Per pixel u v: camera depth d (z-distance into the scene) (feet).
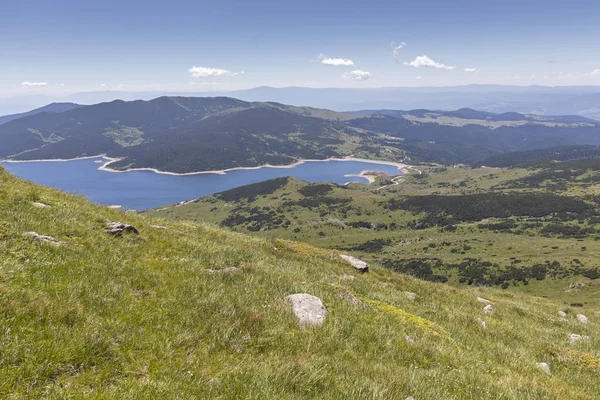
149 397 16.96
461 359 32.17
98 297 25.62
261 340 25.81
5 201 40.52
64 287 25.53
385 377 24.14
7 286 23.03
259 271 42.01
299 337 27.68
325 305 35.40
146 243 43.06
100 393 16.70
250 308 30.12
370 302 42.45
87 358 18.97
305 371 22.13
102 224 43.98
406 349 30.78
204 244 49.65
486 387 26.32
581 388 33.47
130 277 30.83
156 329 23.93
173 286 31.37
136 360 20.04
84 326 21.34
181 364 20.56
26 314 20.83
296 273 46.88
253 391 18.83
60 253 31.58
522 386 28.60
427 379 25.55
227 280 36.68
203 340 24.16
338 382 21.86
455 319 48.19
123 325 22.97
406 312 43.86
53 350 18.44
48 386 16.29
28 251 29.66
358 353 28.27
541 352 43.83
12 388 15.92
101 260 33.01
